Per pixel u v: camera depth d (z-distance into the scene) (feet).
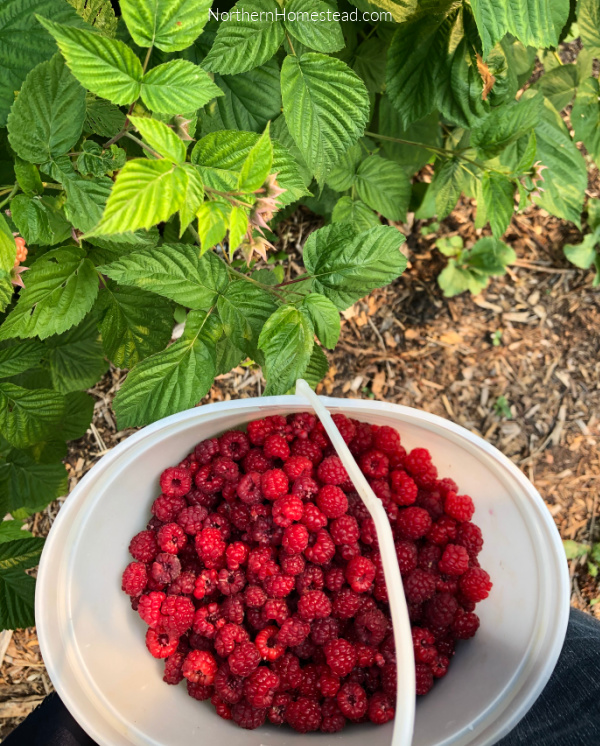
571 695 1.06
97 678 1.02
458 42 1.07
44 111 0.74
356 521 1.16
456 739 0.98
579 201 1.44
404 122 1.19
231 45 0.90
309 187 1.53
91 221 0.82
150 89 0.70
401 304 1.99
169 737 1.02
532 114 1.07
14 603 1.18
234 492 1.18
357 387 1.94
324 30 0.91
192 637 1.14
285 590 1.10
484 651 1.13
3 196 0.94
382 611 1.18
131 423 1.04
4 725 1.73
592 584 1.94
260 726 1.12
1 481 1.38
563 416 2.00
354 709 1.07
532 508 1.08
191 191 0.67
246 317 1.00
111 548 1.14
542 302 2.03
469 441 1.08
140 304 1.09
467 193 1.61
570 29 1.36
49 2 0.77
